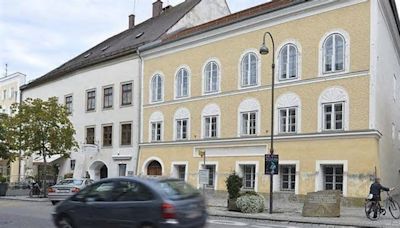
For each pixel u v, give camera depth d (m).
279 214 21.56
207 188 32.34
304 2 27.86
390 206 20.70
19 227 14.66
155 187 10.95
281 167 28.34
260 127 29.78
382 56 27.03
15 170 53.09
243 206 22.20
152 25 45.31
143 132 38.31
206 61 33.66
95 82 43.50
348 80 25.97
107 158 41.25
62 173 46.00
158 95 37.38
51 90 49.62
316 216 20.41
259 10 31.28
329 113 26.72
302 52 28.06
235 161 30.88
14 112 37.22
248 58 30.97
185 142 34.44
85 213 11.60
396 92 34.91
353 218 19.94
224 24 32.25
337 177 26.03
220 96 32.44
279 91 28.97
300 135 27.45
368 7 25.45
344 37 26.27
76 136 44.94
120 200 11.18
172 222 10.47
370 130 24.70
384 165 27.28
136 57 39.34
